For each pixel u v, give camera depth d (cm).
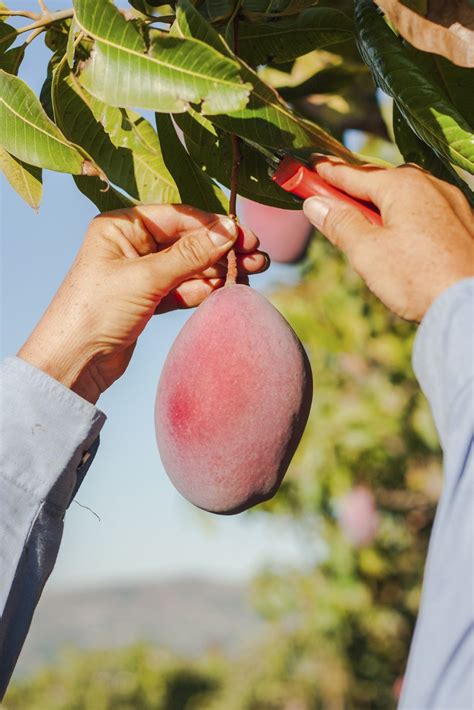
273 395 136
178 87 120
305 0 150
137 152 155
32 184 148
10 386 143
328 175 130
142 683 909
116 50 123
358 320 473
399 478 492
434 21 128
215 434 136
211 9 150
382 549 512
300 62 211
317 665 604
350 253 121
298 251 259
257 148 142
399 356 468
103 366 151
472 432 100
